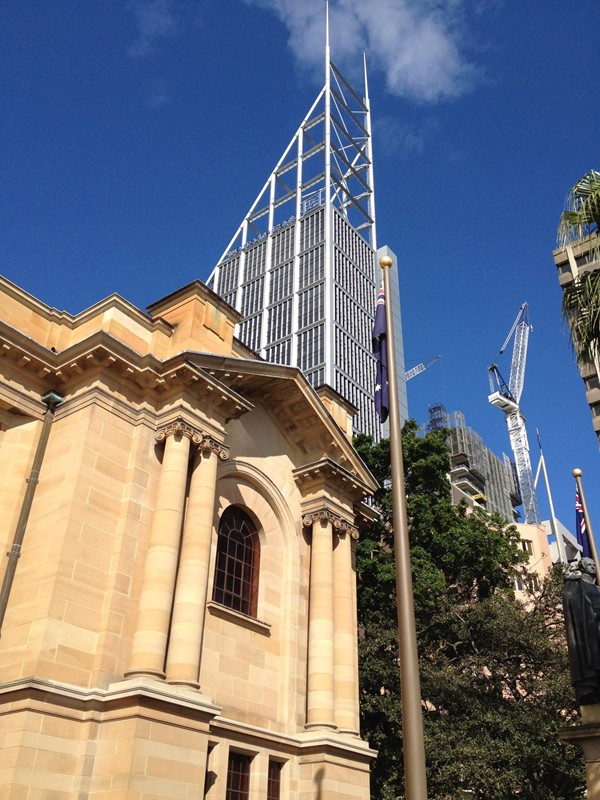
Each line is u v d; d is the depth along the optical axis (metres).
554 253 79.00
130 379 22.70
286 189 188.75
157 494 21.81
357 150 194.00
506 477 172.00
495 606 32.69
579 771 28.52
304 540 27.52
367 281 169.00
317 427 28.72
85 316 24.08
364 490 29.19
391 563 34.09
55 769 16.78
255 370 26.12
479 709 29.72
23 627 18.42
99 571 19.81
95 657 18.70
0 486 21.00
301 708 24.45
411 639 12.91
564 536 92.31
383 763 31.25
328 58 194.00
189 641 19.78
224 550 24.80
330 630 25.62
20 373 22.11
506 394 189.50
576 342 17.30
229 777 21.25
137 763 16.94
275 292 164.00
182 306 25.61
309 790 22.66
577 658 16.38
